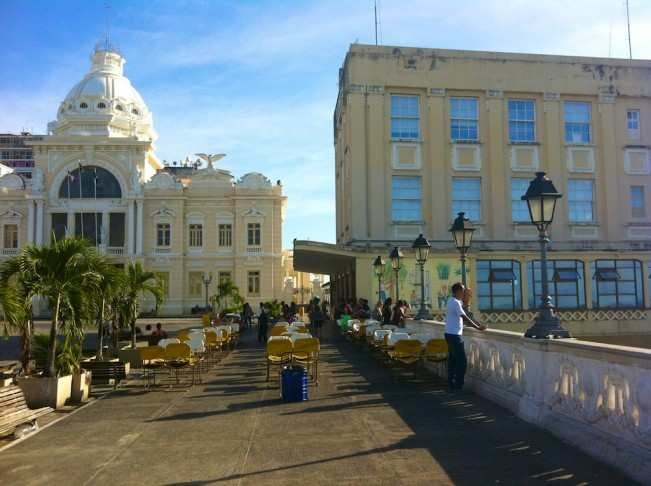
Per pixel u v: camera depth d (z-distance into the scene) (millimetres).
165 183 60156
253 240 60031
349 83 31266
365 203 30734
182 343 12906
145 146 60281
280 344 12727
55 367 11344
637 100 33688
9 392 8898
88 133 61750
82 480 6406
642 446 6074
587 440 6930
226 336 19594
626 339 29312
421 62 31734
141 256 58688
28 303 11180
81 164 60062
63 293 11297
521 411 8789
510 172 32094
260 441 7855
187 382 13438
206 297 58000
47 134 64438
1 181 60625
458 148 31703
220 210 60375
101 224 59938
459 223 13672
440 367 13484
